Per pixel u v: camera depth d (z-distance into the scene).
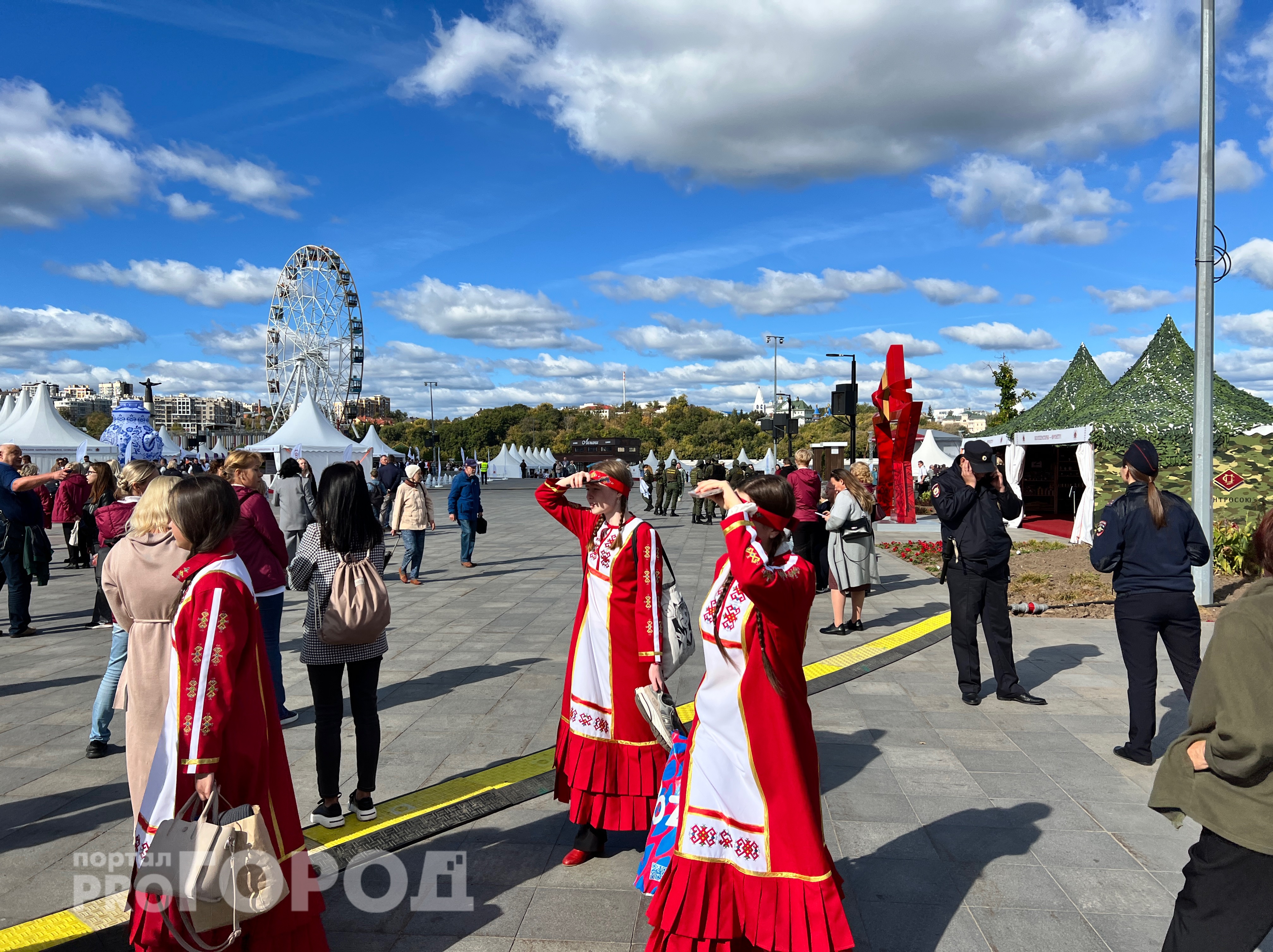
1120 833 3.72
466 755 4.72
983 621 5.78
